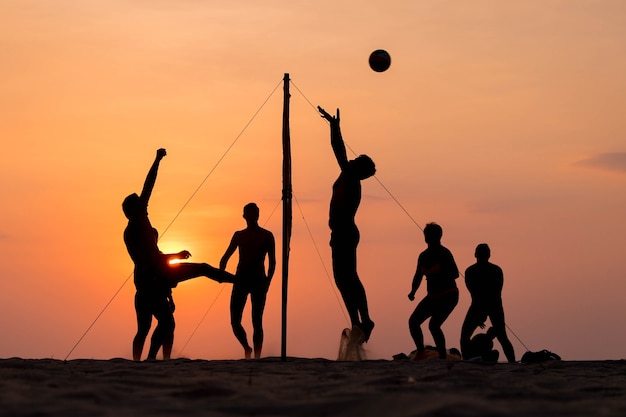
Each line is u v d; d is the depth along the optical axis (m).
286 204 13.11
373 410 5.81
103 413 5.68
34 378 7.80
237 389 7.07
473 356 13.33
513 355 13.51
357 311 13.80
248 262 14.23
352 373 8.94
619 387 7.78
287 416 5.82
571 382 8.23
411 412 5.55
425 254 13.15
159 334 12.66
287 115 13.37
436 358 12.71
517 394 6.93
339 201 13.80
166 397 6.58
